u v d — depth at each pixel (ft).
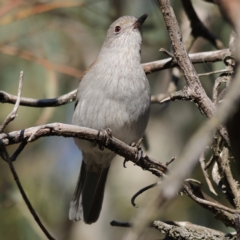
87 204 31.91
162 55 39.83
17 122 38.04
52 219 40.50
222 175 20.79
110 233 40.83
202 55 26.94
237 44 11.77
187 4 28.78
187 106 41.86
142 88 27.94
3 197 36.24
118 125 27.63
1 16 36.76
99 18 41.11
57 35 40.09
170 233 19.97
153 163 20.62
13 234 35.27
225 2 10.75
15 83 38.45
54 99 27.66
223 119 11.83
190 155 11.29
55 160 44.16
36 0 37.86
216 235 19.67
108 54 29.30
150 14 40.24
